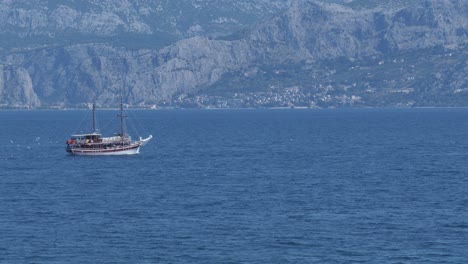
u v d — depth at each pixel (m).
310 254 172.38
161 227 195.75
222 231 191.25
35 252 175.50
